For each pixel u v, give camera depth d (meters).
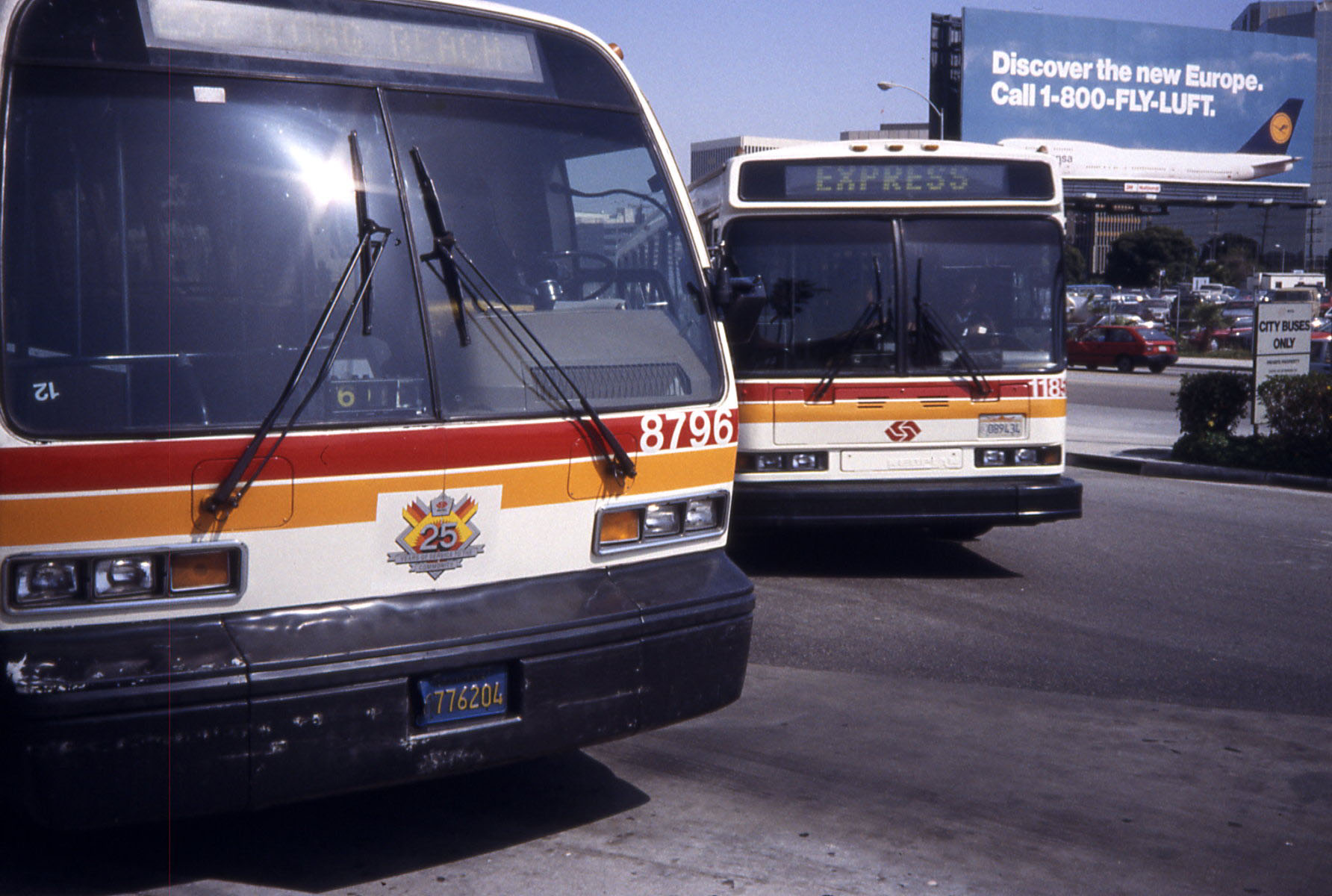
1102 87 52.59
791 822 4.38
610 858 4.04
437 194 3.80
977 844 4.23
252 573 3.34
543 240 4.06
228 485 3.28
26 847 4.00
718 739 5.27
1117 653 6.74
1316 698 6.00
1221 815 4.55
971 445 8.41
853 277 8.41
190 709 3.16
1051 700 5.90
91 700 3.04
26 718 3.00
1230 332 51.50
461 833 4.21
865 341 8.37
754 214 8.41
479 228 3.88
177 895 3.68
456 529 3.66
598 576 3.99
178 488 3.25
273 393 3.41
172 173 3.40
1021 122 51.91
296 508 3.39
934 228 8.52
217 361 3.37
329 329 3.52
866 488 8.26
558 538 3.89
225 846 4.06
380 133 3.74
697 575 4.18
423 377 3.65
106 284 3.28
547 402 3.89
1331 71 143.62
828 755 5.09
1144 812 4.55
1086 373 39.84
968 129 51.41
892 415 8.34
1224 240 108.19
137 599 3.20
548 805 4.49
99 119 3.32
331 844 4.10
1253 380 14.77
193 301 3.38
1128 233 105.00
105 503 3.16
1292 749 5.28
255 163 3.52
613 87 4.40
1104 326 41.41
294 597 3.41
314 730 3.33
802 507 8.25
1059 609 7.71
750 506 8.29
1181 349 52.78
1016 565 9.03
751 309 4.52
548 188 4.09
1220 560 9.30
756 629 7.11
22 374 3.12
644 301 4.28
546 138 4.12
